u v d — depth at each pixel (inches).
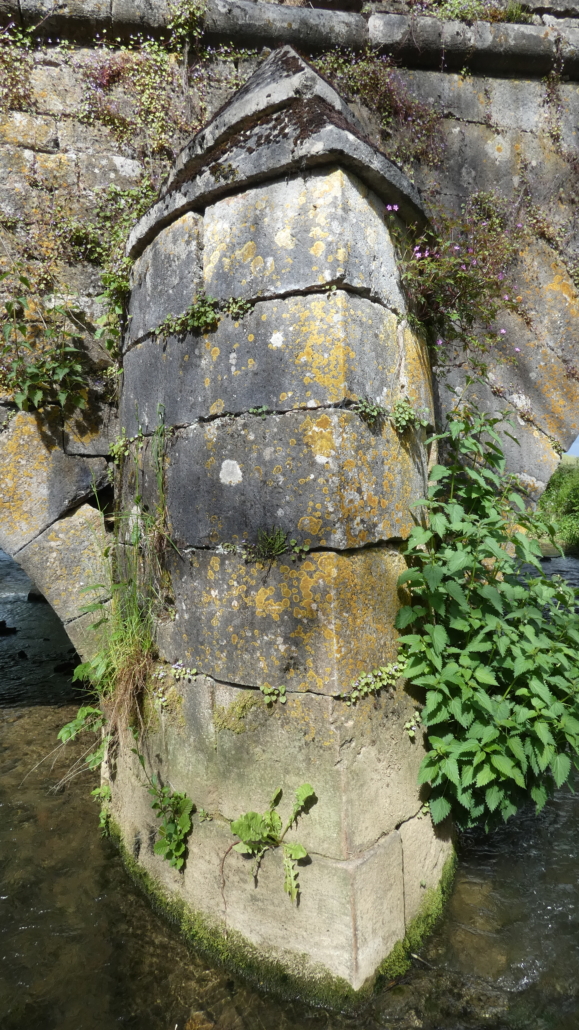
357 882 76.7
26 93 131.3
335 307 78.4
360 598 80.4
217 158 87.0
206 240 90.1
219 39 143.9
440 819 89.3
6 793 129.0
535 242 147.7
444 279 98.1
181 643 92.6
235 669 84.4
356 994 76.5
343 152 77.5
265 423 81.5
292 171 81.4
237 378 84.4
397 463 87.7
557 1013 78.8
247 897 84.2
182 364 92.0
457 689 87.6
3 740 154.9
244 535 83.4
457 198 147.2
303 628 78.5
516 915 95.1
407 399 90.7
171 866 93.4
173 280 93.6
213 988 82.4
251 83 86.8
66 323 127.7
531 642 92.6
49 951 88.6
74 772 137.8
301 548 78.2
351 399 78.9
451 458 112.1
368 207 85.0
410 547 84.1
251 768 83.7
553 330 147.0
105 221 133.2
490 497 97.0
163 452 96.1
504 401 144.5
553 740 86.8
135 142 137.8
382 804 82.8
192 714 90.4
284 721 80.6
